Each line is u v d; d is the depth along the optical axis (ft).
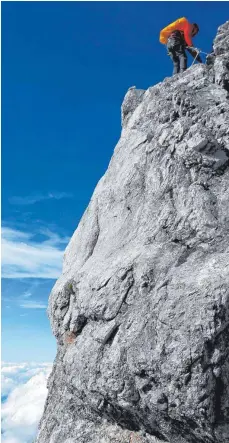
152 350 24.43
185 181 29.35
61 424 30.94
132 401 25.41
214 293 23.76
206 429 23.16
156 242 28.22
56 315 32.22
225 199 27.91
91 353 27.40
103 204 34.04
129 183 32.53
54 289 33.35
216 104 32.17
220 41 36.99
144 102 37.70
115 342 26.27
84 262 32.71
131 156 34.12
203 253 26.43
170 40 42.01
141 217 30.42
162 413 24.45
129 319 26.16
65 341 31.35
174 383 23.47
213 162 29.14
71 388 29.63
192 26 42.09
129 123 37.86
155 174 30.89
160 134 32.37
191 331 23.54
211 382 23.02
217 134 30.22
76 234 35.91
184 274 25.66
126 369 25.48
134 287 26.89
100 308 27.45
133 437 27.61
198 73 35.78
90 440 29.04
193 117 31.63
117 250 30.19
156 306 25.29
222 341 23.48
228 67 34.42
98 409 27.99
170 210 28.68
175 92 33.35
